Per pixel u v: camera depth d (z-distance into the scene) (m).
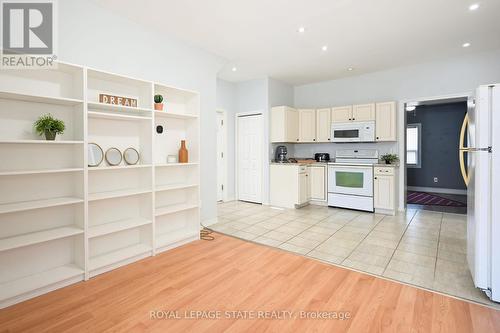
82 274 2.28
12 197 2.13
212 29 3.21
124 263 2.59
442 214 4.50
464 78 4.17
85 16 2.57
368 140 4.78
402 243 3.14
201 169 3.85
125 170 2.85
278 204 5.20
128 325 1.70
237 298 2.02
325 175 5.19
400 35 3.40
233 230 3.70
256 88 5.46
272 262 2.65
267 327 1.68
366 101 5.11
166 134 3.31
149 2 2.62
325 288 2.15
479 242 1.95
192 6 2.69
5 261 2.08
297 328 1.67
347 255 2.81
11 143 2.07
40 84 2.26
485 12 2.84
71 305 1.92
